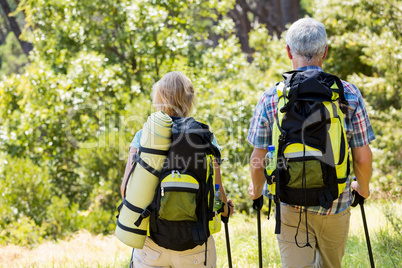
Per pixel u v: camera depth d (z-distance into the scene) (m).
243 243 6.90
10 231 11.43
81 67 14.76
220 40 17.12
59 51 16.70
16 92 16.06
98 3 16.33
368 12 16.61
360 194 3.96
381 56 14.12
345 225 3.79
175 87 3.64
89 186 15.02
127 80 15.81
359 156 3.70
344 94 3.60
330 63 18.47
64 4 16.64
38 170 13.23
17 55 39.78
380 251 6.11
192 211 3.29
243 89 15.20
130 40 16.28
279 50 19.14
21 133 15.47
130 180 3.44
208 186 3.39
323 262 3.95
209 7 18.02
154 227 3.38
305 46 3.68
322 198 3.45
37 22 17.12
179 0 16.95
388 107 15.42
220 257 6.53
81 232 11.12
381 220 7.77
